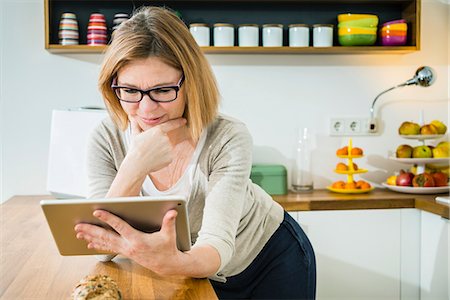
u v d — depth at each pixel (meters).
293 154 3.12
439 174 2.97
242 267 1.82
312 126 3.18
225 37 2.90
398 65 3.20
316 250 2.82
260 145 3.16
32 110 3.05
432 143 3.25
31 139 3.06
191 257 1.22
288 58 3.14
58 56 3.04
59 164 2.79
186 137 1.52
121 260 1.50
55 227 1.22
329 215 2.81
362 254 2.85
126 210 1.15
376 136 3.22
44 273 1.44
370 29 2.96
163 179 1.55
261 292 1.85
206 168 1.50
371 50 2.98
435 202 2.72
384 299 2.89
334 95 3.18
